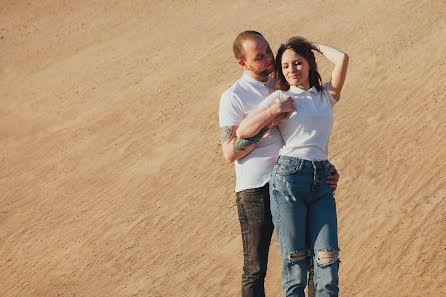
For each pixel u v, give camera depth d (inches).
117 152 474.0
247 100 184.5
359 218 323.3
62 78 657.6
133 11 825.5
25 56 745.0
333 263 168.9
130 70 633.0
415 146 379.9
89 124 534.6
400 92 456.4
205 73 581.3
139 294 305.1
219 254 326.0
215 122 483.2
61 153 494.6
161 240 350.0
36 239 379.6
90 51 721.0
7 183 463.2
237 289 293.7
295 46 175.6
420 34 553.9
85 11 861.2
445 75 465.1
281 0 743.7
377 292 265.0
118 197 408.5
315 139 173.8
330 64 537.3
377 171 362.9
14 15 885.2
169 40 692.1
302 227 173.2
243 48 180.9
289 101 170.1
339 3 684.1
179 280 310.5
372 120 425.1
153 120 512.7
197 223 359.3
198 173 415.2
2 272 350.6
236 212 362.3
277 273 298.0
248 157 182.9
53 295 318.7
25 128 557.3
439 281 262.5
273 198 173.8
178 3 818.8
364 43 560.4
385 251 291.4
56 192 435.5
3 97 637.3
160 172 428.1
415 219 309.3
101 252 350.6
